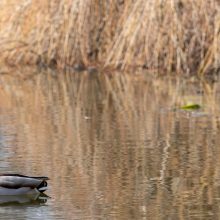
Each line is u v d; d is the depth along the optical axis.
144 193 24.05
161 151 29.08
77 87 44.16
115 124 34.00
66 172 26.36
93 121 34.75
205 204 23.03
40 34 51.09
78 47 50.12
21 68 51.19
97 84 44.91
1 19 52.47
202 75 46.25
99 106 38.41
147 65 47.62
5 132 32.66
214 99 39.38
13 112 37.22
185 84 43.88
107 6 49.03
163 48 47.03
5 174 24.33
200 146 29.75
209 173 26.14
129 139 31.03
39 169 26.72
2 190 23.95
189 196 23.78
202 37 46.34
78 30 49.84
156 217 21.95
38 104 39.25
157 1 46.59
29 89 43.94
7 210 22.81
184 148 29.48
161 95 40.81
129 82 45.09
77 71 49.69
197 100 39.19
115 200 23.50
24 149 29.56
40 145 30.20
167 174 26.12
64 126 33.75
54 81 46.38
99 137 31.50
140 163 27.39
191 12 46.28
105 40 49.41
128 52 48.06
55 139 31.22
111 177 25.81
